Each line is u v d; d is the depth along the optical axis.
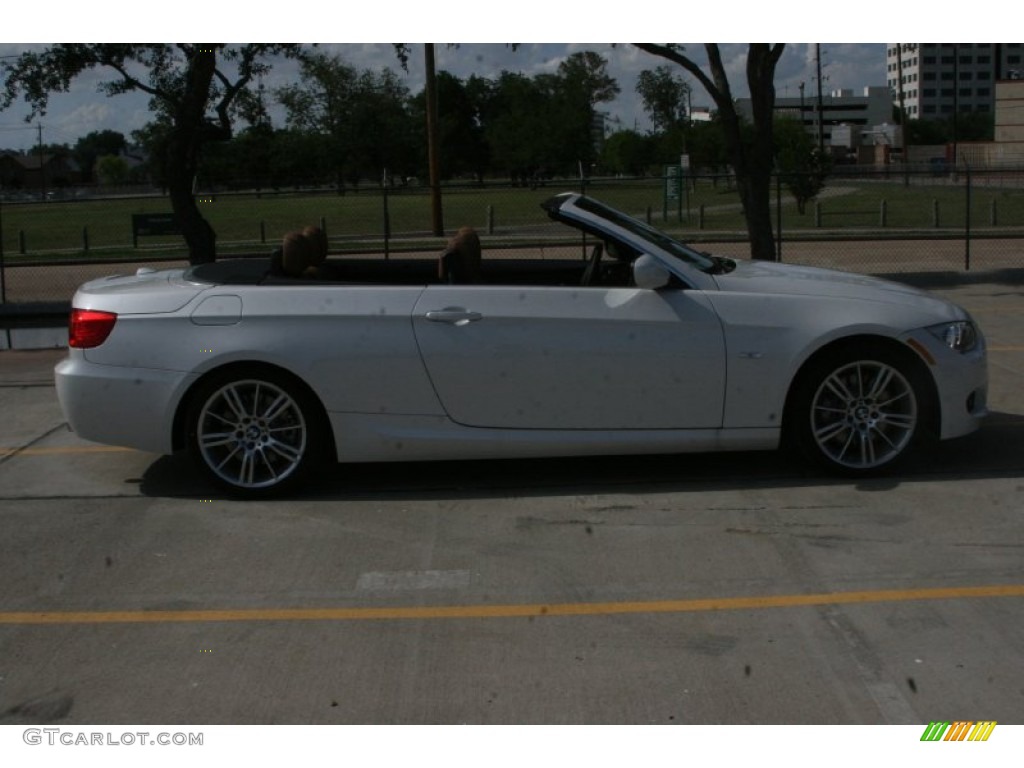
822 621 4.32
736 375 5.84
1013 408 7.66
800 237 22.67
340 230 28.73
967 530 5.28
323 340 5.79
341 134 47.16
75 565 5.12
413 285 5.96
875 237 22.45
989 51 154.88
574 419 5.88
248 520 5.69
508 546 5.23
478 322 5.80
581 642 4.20
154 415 5.88
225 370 5.85
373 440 5.87
